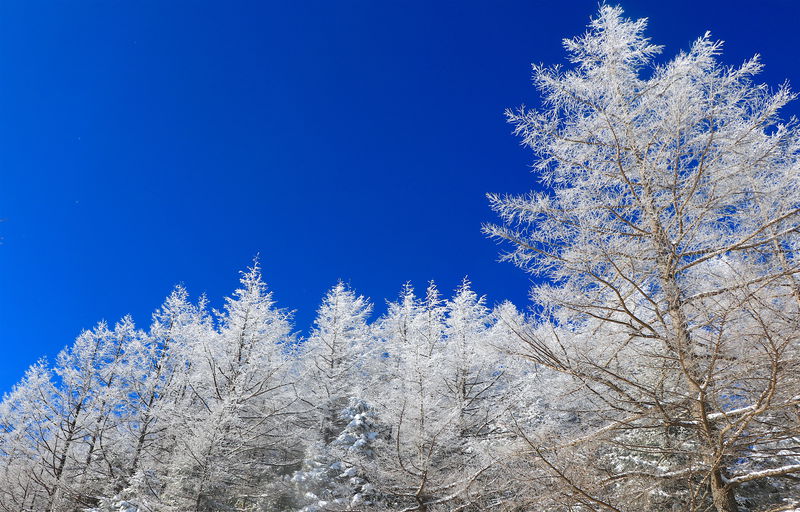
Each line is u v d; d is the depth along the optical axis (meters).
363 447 13.50
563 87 7.80
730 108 7.06
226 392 15.95
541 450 6.84
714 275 6.82
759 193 6.93
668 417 6.24
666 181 7.39
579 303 6.96
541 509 6.96
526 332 6.96
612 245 7.16
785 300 5.80
